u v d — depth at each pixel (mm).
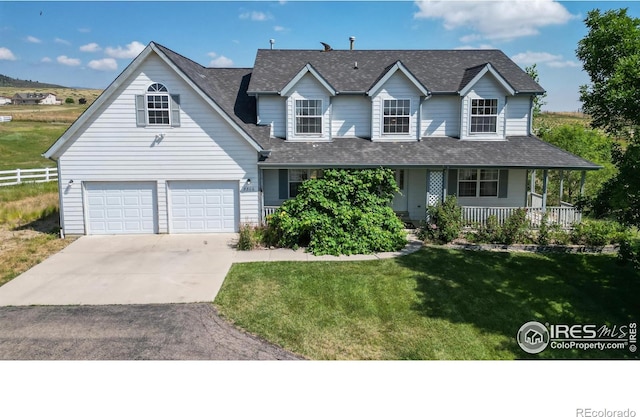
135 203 16781
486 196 18875
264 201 18406
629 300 11367
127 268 12820
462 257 14148
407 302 10641
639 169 10617
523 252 14898
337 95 18656
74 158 16250
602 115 11898
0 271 12477
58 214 20484
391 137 18641
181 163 16547
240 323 9305
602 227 15742
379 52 21406
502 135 18844
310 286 11438
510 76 19625
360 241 14656
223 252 14555
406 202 19516
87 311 9828
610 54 11516
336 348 8398
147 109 16141
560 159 17000
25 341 8422
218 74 21734
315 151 17531
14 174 32875
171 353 8008
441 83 19266
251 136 16297
